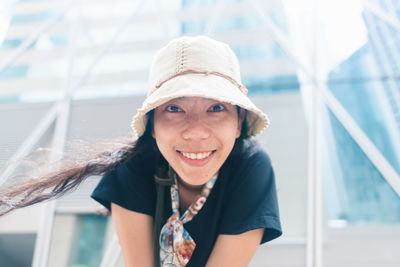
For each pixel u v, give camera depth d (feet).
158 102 1.67
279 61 10.27
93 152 2.26
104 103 7.40
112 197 2.20
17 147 6.79
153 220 2.30
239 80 1.99
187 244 2.18
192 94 1.61
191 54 1.85
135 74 9.89
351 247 5.58
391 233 5.69
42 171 2.42
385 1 8.34
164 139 1.79
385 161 6.14
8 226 7.97
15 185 2.14
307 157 6.37
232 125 1.81
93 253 6.72
